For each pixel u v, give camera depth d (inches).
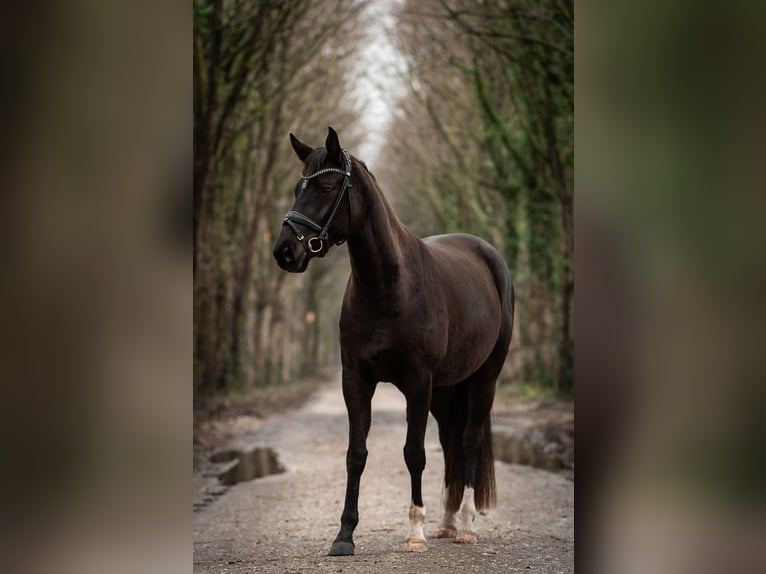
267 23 679.1
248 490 418.3
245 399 1023.6
